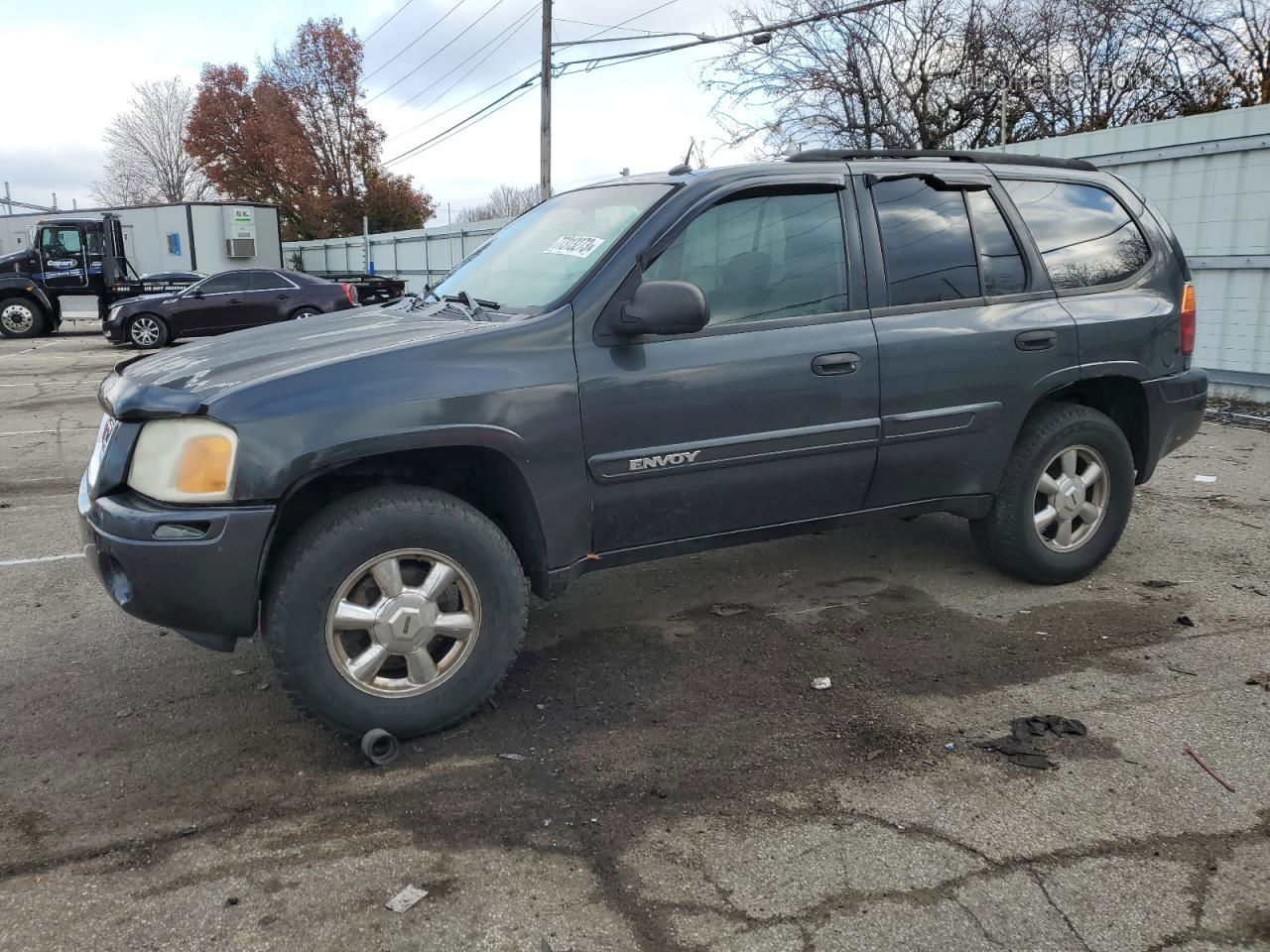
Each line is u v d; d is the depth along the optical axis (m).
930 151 4.32
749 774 3.05
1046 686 3.64
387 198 48.94
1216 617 4.30
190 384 3.05
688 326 3.29
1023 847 2.66
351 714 3.11
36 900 2.45
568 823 2.79
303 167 48.00
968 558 5.14
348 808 2.87
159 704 3.58
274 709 3.53
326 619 3.03
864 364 3.86
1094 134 10.30
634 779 3.03
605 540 3.56
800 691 3.63
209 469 2.89
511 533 3.53
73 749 3.24
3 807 2.89
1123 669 3.78
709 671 3.82
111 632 4.28
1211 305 9.52
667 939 2.31
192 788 2.99
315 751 3.22
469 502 3.60
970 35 25.06
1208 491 6.50
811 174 3.89
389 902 2.44
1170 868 2.56
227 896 2.47
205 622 2.96
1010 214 4.39
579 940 2.31
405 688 3.19
